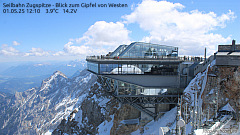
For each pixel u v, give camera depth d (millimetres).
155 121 52438
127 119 62469
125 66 44250
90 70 51000
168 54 55312
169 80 46594
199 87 42438
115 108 76125
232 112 32625
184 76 46656
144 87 45688
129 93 46094
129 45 52844
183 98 43125
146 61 44969
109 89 53906
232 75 34906
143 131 53844
